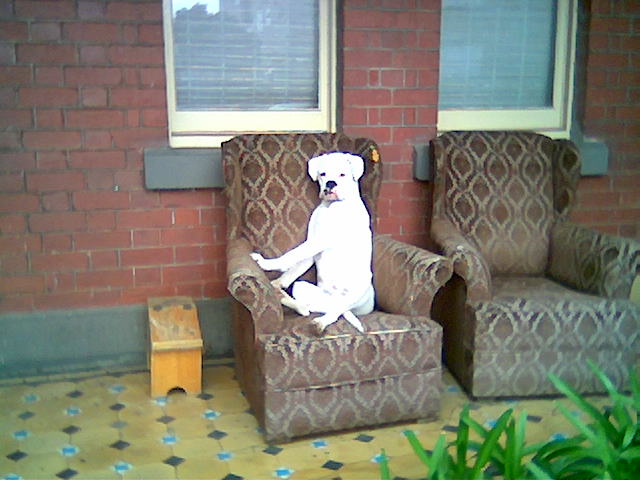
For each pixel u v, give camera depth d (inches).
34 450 96.1
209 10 126.6
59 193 118.0
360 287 102.3
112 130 118.7
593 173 141.8
